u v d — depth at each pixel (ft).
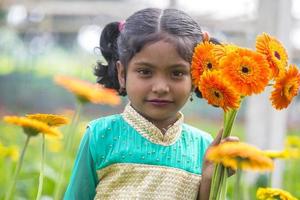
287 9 17.84
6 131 25.94
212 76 5.99
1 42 63.21
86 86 9.34
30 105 61.16
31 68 62.13
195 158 7.45
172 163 7.27
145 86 6.75
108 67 8.10
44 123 7.14
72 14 39.52
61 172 9.36
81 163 7.40
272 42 6.23
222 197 6.38
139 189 7.14
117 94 9.00
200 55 6.33
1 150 13.28
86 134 7.44
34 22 46.37
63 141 19.69
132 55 6.80
